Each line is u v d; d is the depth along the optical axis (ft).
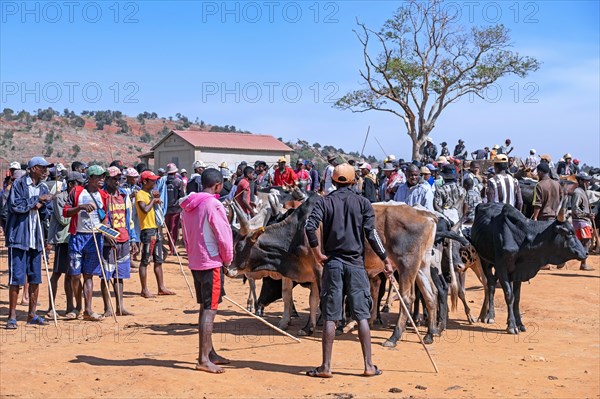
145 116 328.70
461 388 27.14
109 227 40.29
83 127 284.00
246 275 37.29
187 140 138.41
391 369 29.60
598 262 69.15
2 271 59.67
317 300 36.52
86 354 31.07
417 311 40.11
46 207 38.19
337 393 25.91
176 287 53.11
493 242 39.75
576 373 30.45
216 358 29.66
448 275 40.27
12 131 249.14
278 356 31.58
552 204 60.29
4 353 31.19
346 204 28.19
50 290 37.76
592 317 44.16
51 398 24.91
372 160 125.70
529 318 43.75
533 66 147.54
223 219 28.22
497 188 54.95
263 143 147.13
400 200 44.09
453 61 149.69
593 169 96.68
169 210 69.56
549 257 39.04
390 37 149.38
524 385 28.07
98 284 54.24
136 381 26.76
